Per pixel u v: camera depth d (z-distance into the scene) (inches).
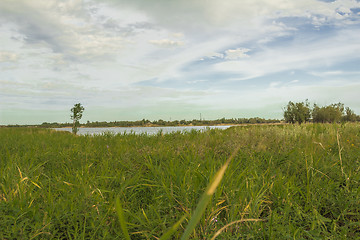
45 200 98.2
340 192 107.7
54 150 223.6
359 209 94.9
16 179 117.6
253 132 271.0
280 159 157.8
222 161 147.0
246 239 76.9
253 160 163.5
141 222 83.3
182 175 120.1
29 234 73.4
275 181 116.3
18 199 94.6
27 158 176.6
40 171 148.3
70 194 102.3
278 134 256.2
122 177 132.3
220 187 94.0
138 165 170.7
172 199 100.9
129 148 230.7
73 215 85.4
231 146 203.0
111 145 254.1
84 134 391.2
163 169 152.5
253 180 119.8
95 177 128.7
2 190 107.0
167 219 88.7
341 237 77.4
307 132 282.4
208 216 84.4
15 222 75.9
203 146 209.8
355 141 211.6
